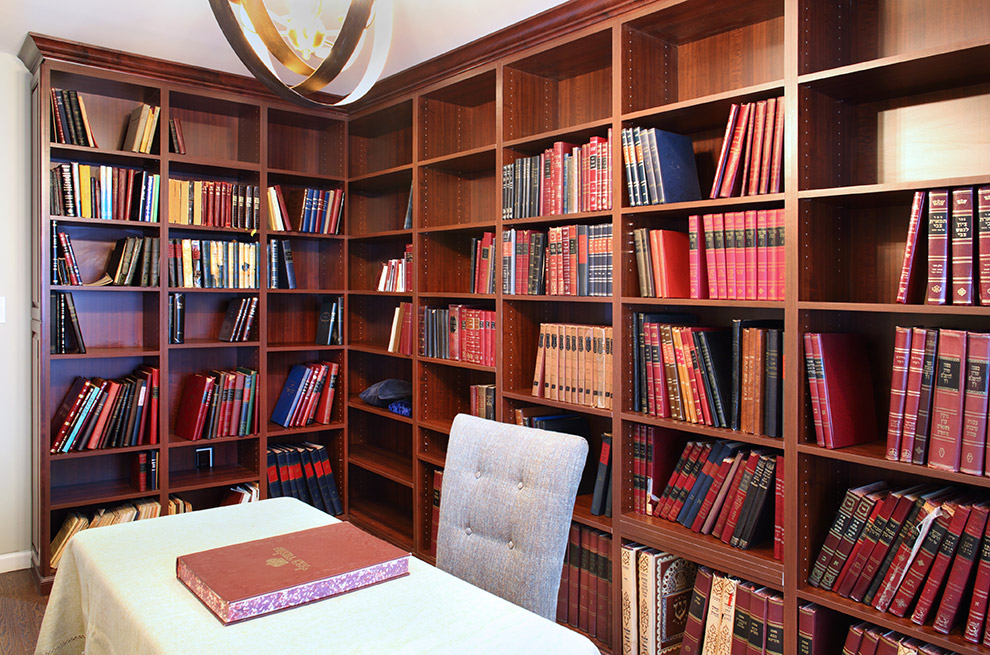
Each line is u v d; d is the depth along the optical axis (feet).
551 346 8.67
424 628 3.78
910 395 5.56
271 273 11.70
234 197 11.28
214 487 12.14
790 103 6.12
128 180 10.42
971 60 5.35
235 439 11.32
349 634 3.70
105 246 10.97
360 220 13.19
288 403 12.25
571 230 8.23
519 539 5.21
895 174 6.44
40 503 9.80
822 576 6.16
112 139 10.99
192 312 11.86
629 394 7.79
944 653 5.35
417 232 10.55
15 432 10.53
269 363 12.76
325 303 12.77
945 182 5.28
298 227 12.00
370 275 13.26
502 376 9.16
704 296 7.16
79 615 5.16
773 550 6.66
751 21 7.46
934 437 5.42
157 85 10.46
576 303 9.55
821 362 6.08
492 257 9.50
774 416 6.45
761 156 6.57
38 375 9.96
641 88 7.79
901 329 5.61
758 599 6.45
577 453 5.14
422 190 10.59
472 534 5.62
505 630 3.79
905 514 5.63
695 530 7.16
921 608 5.49
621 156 7.65
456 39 9.12
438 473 10.32
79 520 10.14
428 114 10.67
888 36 6.46
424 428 10.72
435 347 10.45
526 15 8.34
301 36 8.20
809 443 6.22
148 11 8.48
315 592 4.09
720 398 6.95
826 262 6.47
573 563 8.42
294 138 12.86
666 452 7.77
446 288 10.93
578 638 3.77
